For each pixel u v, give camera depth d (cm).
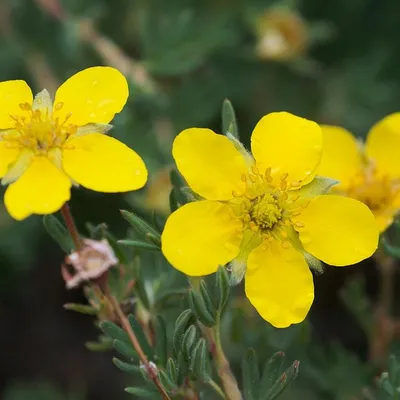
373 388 30
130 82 33
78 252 25
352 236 25
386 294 30
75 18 34
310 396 32
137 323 26
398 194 27
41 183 24
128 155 24
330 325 37
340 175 27
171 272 28
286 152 25
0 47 36
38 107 25
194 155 25
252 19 36
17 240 35
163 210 31
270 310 24
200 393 26
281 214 25
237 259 25
